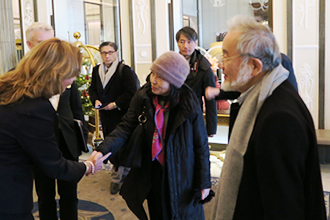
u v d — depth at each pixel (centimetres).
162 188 180
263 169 98
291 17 408
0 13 317
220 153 421
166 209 182
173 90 173
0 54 318
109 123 328
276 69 111
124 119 196
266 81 109
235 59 111
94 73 345
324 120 410
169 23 497
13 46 331
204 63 275
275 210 95
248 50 108
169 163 176
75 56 149
